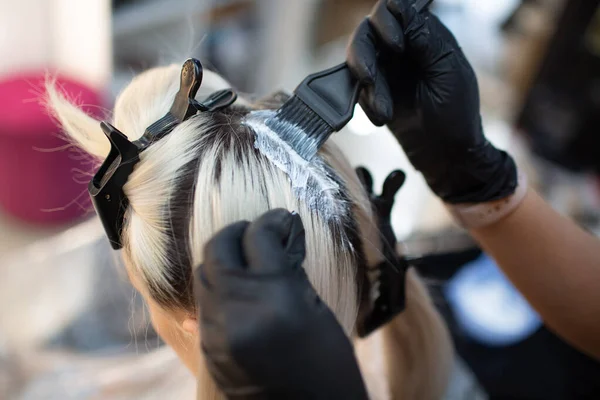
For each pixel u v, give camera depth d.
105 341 0.85
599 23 1.06
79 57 1.12
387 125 0.60
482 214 0.61
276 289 0.43
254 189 0.49
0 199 1.10
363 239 0.54
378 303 0.58
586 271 0.61
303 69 1.36
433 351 0.65
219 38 1.23
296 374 0.42
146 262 0.51
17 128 0.99
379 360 0.68
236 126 0.51
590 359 0.83
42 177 1.03
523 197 0.60
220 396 0.50
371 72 0.51
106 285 0.88
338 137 1.11
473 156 0.59
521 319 0.86
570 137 1.14
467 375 0.83
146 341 0.70
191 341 0.54
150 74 0.57
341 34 1.34
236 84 1.31
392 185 0.56
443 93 0.56
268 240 0.44
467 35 1.22
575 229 0.62
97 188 0.51
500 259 0.63
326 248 0.50
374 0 1.29
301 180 0.50
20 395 0.82
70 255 0.93
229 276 0.43
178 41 1.11
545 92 1.16
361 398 0.44
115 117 0.55
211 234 0.49
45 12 1.09
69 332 0.86
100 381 0.80
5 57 1.12
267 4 1.28
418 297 0.63
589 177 1.15
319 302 0.45
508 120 1.26
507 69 1.25
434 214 1.02
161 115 0.53
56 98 0.57
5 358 0.84
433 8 1.21
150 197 0.50
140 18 1.11
